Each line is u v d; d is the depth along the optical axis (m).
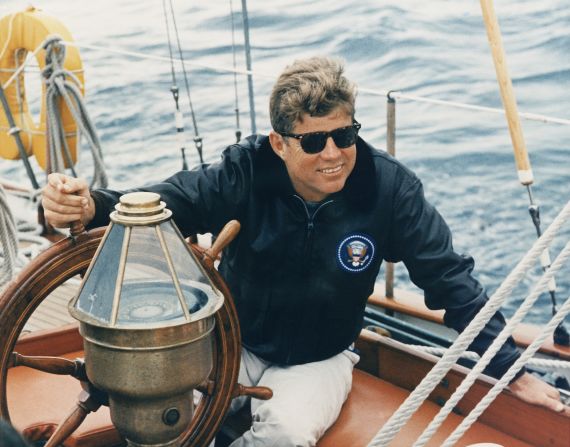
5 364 1.76
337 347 2.29
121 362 1.49
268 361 2.32
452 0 11.88
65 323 2.85
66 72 3.94
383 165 2.21
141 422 1.54
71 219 1.81
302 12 11.84
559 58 9.87
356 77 10.04
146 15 12.66
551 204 7.37
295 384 2.21
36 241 3.77
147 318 1.50
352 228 2.19
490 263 6.50
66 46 4.00
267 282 2.23
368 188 2.17
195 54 10.99
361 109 9.36
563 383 2.63
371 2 11.89
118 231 1.57
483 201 7.50
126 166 8.62
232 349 1.92
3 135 4.38
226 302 1.88
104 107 9.98
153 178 8.33
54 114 3.98
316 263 2.20
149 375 1.49
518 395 2.18
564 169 7.89
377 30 11.05
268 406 2.16
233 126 9.14
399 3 11.82
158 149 8.91
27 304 1.78
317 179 2.06
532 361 2.48
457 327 2.24
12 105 4.34
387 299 3.06
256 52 10.77
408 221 2.21
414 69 10.09
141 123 9.53
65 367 1.79
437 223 2.24
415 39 10.77
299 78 1.99
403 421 1.86
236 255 2.27
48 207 1.81
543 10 11.16
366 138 8.73
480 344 2.20
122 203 1.57
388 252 2.31
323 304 2.23
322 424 2.17
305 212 2.16
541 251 1.78
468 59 10.21
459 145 8.55
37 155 4.35
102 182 4.02
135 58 11.20
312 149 2.02
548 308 6.07
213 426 1.95
